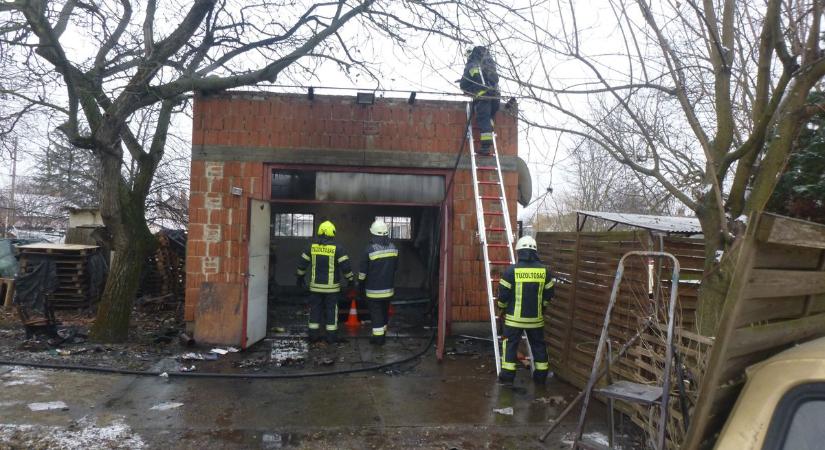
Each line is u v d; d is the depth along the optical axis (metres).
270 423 4.98
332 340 8.23
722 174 3.80
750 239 1.63
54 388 5.70
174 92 7.82
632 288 5.32
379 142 8.83
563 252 6.92
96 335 7.80
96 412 5.10
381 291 8.16
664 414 3.28
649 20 3.87
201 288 7.84
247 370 6.66
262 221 8.26
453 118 8.97
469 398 5.86
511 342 6.35
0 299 10.38
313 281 8.25
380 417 5.21
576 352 6.33
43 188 23.08
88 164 17.09
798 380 1.61
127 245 8.05
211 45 8.72
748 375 1.79
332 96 8.78
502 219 8.96
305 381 6.32
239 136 8.62
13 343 7.50
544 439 4.66
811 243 1.83
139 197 8.47
